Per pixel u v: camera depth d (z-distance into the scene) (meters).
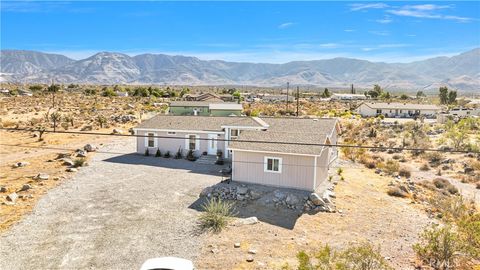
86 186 27.14
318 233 20.16
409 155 44.88
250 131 30.77
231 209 23.52
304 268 13.65
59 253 17.19
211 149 38.03
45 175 28.86
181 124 39.50
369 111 102.62
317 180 26.86
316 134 29.31
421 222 22.73
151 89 144.38
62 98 114.00
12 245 17.78
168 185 27.95
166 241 18.58
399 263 16.95
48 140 45.78
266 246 18.28
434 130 64.94
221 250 17.75
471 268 16.56
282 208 23.80
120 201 24.14
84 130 53.88
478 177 35.19
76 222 20.61
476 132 60.88
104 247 17.84
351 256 14.72
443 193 30.17
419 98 187.00
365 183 30.92
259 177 27.50
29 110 75.44
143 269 14.70
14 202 23.27
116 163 35.09
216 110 63.16
